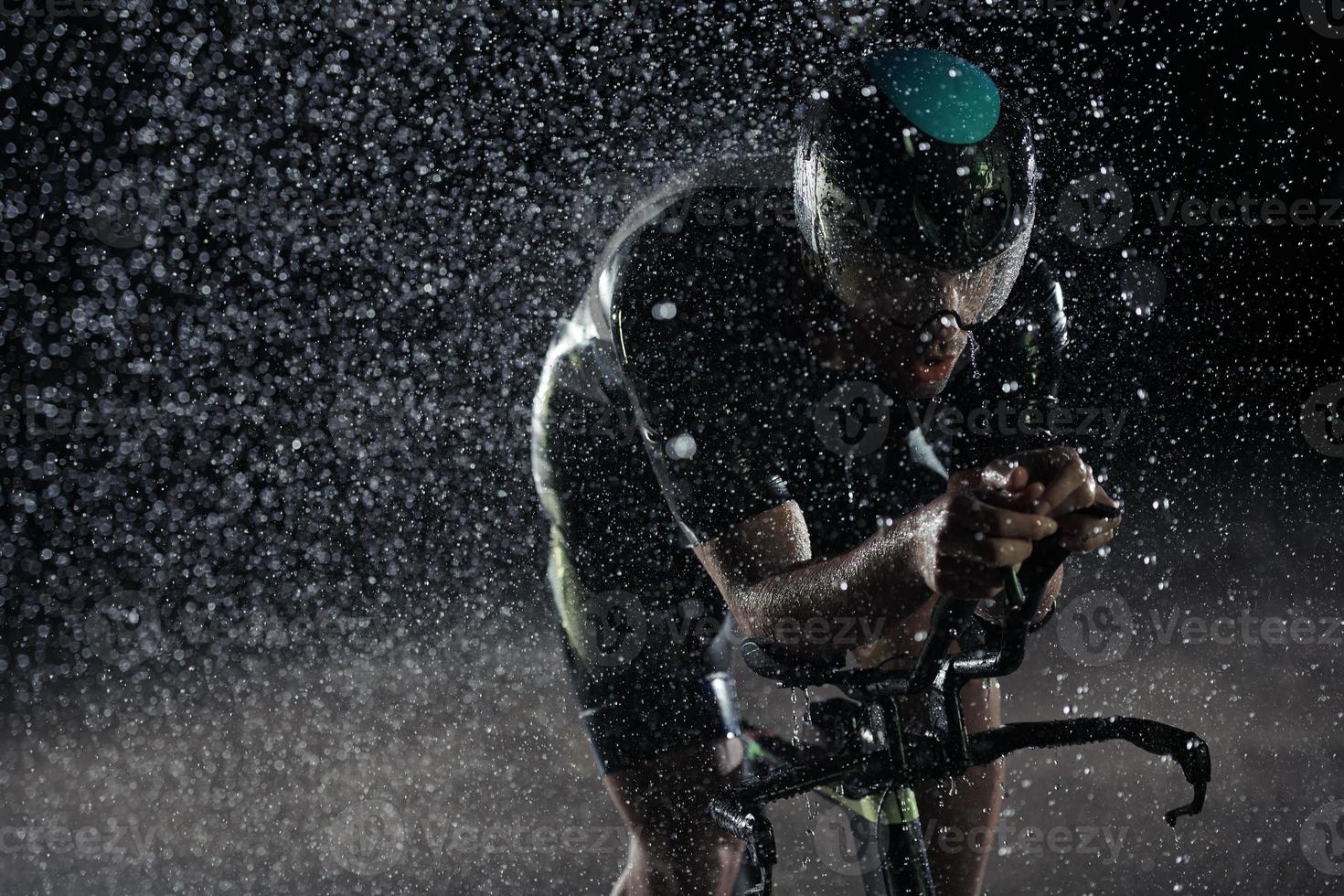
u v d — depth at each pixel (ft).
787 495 4.95
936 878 5.60
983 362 5.50
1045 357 5.57
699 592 6.01
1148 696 9.91
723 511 4.87
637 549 6.03
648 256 5.06
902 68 4.47
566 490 6.07
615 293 5.16
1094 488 3.43
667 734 5.91
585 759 9.96
